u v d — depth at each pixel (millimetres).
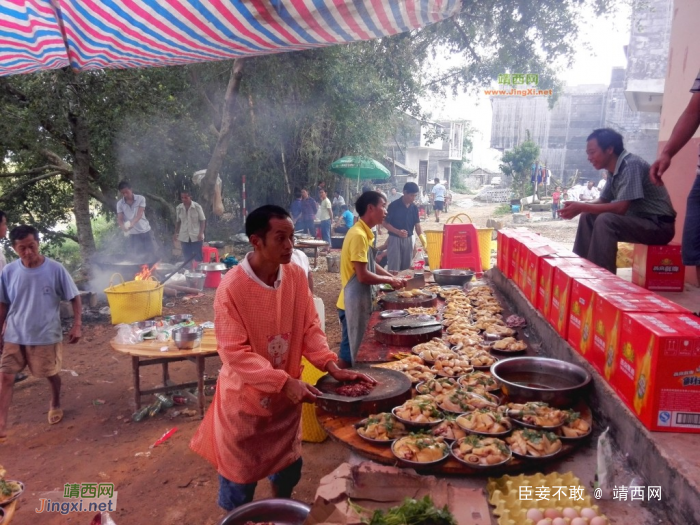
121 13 4707
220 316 2486
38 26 4824
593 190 22969
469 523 1876
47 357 4898
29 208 12594
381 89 15875
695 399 2066
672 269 4316
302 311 2777
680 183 5078
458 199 39406
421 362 3480
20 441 4789
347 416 2666
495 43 15258
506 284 5602
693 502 1728
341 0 4488
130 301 6914
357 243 4637
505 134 29469
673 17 5387
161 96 10883
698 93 3121
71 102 9352
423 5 4594
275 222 2430
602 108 27219
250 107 15711
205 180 12805
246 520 2111
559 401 2611
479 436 2334
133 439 4781
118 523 3598
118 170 12281
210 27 4992
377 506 2020
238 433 2578
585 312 2996
